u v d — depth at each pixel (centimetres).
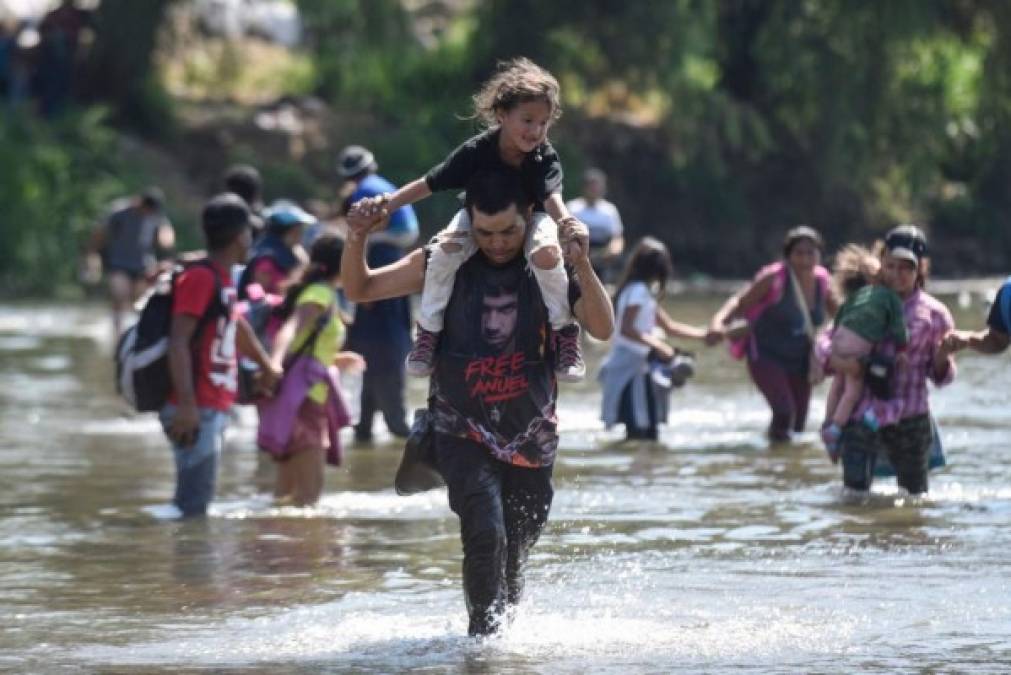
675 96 8162
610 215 4653
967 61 8744
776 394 3033
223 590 1841
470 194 1535
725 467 2717
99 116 7662
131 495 2492
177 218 7369
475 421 1573
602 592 1805
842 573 1886
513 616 1648
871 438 2378
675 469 2698
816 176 8750
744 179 8781
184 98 8606
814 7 8219
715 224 8644
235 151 7956
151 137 8019
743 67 8644
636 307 3033
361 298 1603
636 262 3066
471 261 1571
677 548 2045
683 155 8388
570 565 1947
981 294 7075
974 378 4034
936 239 8938
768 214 8788
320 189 7919
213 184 7894
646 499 2402
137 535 2170
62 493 2511
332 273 2397
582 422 3331
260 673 1492
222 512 2341
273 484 2603
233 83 8831
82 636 1642
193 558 2020
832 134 8200
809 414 3441
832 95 8194
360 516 2305
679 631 1636
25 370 4384
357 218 1555
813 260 3017
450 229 1564
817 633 1619
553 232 1526
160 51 8244
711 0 8088
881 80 8200
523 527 1620
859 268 2378
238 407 3344
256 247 2620
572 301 1554
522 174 1555
